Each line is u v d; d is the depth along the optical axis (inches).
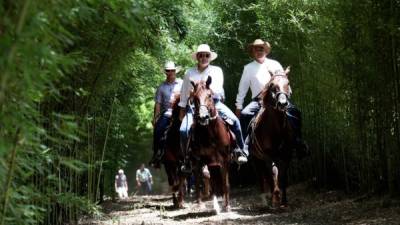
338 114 414.9
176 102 422.0
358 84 374.0
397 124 340.8
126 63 288.7
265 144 383.9
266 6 481.4
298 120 394.0
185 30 356.8
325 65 401.7
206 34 596.1
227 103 645.9
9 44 120.5
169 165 455.5
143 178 924.6
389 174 356.2
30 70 129.2
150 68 498.0
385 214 313.0
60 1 135.6
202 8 600.1
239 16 570.9
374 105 369.4
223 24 588.7
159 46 338.6
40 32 132.4
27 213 160.7
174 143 433.1
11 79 132.2
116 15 157.6
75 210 325.1
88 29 232.2
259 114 388.8
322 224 309.0
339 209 356.2
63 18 144.5
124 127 561.9
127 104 499.8
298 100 496.4
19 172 173.8
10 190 152.3
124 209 483.8
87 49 245.9
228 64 613.3
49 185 258.8
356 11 344.5
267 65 402.9
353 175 432.8
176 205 462.0
